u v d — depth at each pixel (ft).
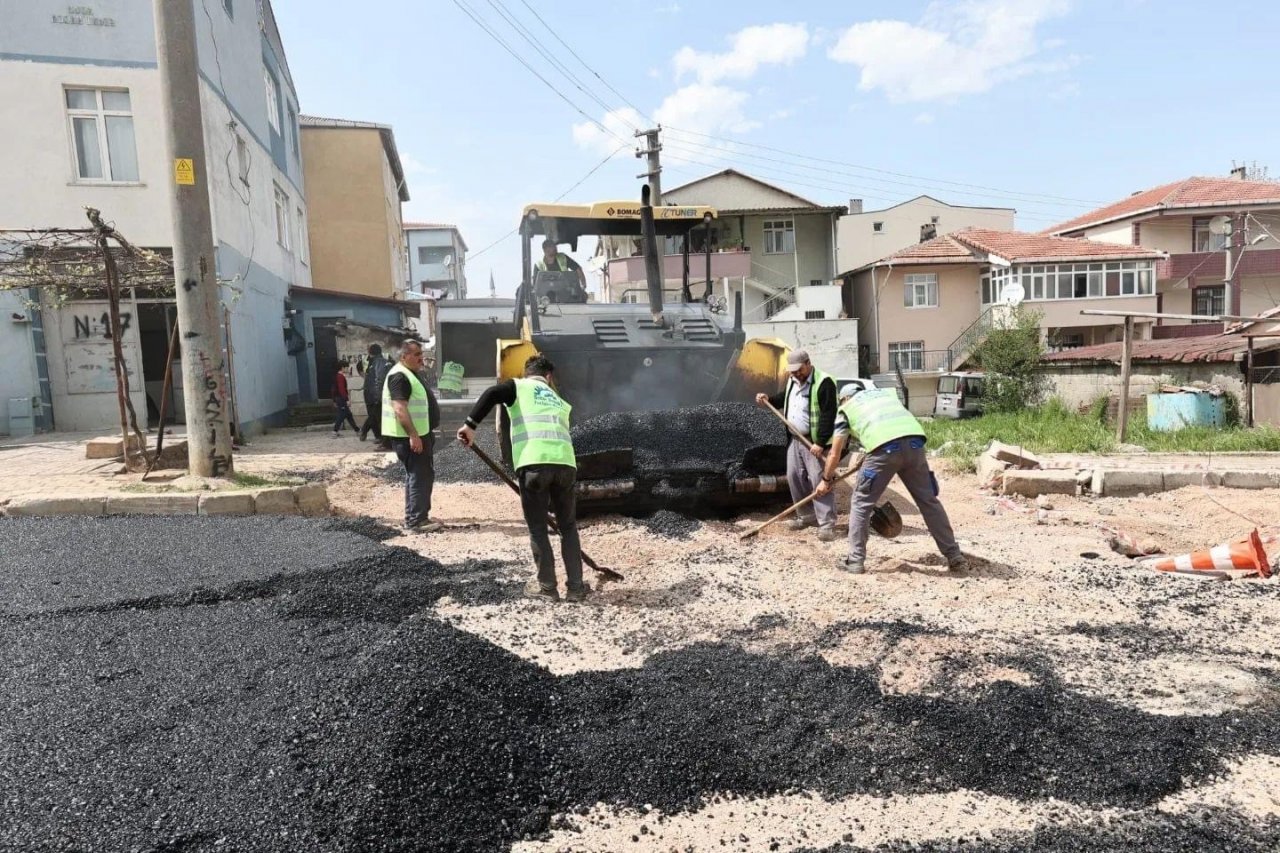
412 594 15.42
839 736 10.13
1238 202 101.19
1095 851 8.00
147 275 34.12
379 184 81.51
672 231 28.60
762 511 22.93
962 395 91.35
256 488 23.06
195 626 13.15
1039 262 99.91
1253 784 9.16
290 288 61.16
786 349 23.94
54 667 11.38
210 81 41.83
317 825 7.80
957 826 8.48
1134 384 64.28
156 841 7.49
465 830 8.23
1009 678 11.65
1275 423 49.37
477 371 40.14
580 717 10.59
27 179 39.96
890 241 131.13
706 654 12.46
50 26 39.81
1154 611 14.85
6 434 40.68
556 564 18.06
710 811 8.80
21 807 7.90
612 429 22.67
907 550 19.40
